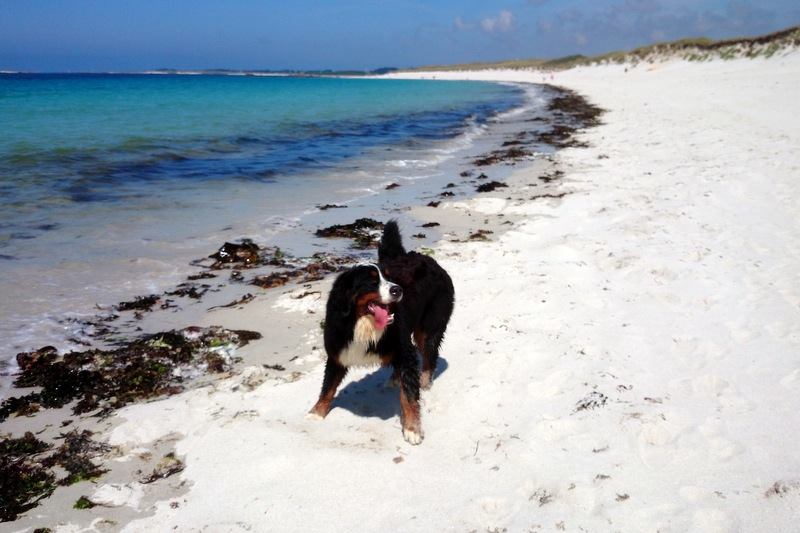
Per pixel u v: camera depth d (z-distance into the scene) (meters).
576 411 2.98
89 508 2.58
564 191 7.15
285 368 3.48
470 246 5.17
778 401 2.98
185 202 6.72
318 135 13.09
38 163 8.30
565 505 2.48
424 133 13.99
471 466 2.71
